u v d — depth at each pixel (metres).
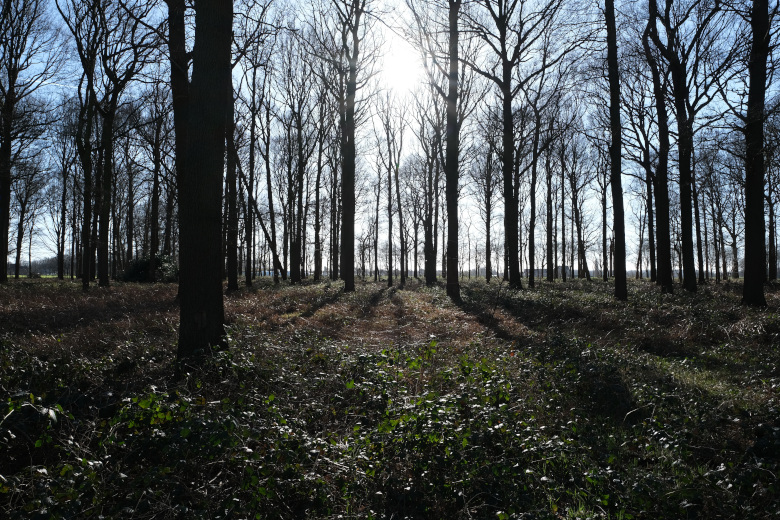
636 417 5.89
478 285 29.27
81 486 3.41
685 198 19.38
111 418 4.61
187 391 5.24
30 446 4.41
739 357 8.69
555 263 41.25
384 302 17.83
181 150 10.09
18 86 20.95
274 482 3.71
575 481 4.28
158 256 29.69
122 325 9.83
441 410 4.80
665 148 19.11
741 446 4.94
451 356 8.47
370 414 5.50
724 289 22.67
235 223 19.75
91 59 16.95
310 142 34.16
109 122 18.89
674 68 17.38
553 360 7.83
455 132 18.03
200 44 6.88
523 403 5.89
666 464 4.61
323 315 13.05
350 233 22.34
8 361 6.15
